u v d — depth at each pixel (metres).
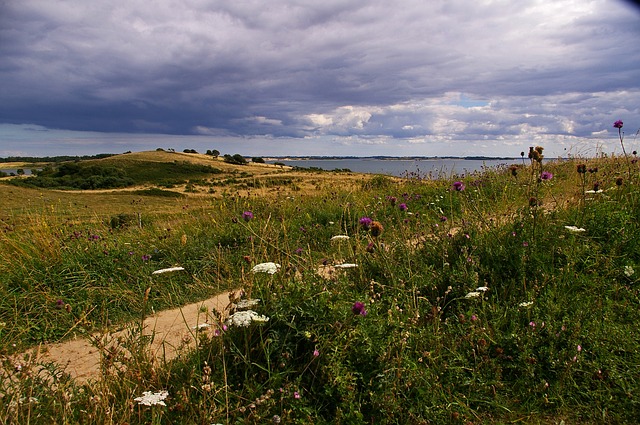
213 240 6.42
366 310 2.89
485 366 2.84
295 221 7.45
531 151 5.05
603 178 6.41
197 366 2.88
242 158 128.12
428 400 2.59
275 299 3.09
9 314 4.50
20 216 7.18
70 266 5.45
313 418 2.46
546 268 3.82
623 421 2.42
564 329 2.99
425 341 2.99
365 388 2.61
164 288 5.16
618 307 3.33
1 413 2.37
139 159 117.19
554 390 2.66
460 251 4.34
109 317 4.64
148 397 2.33
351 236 6.05
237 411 2.47
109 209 10.85
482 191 7.67
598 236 4.32
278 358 2.83
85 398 2.58
